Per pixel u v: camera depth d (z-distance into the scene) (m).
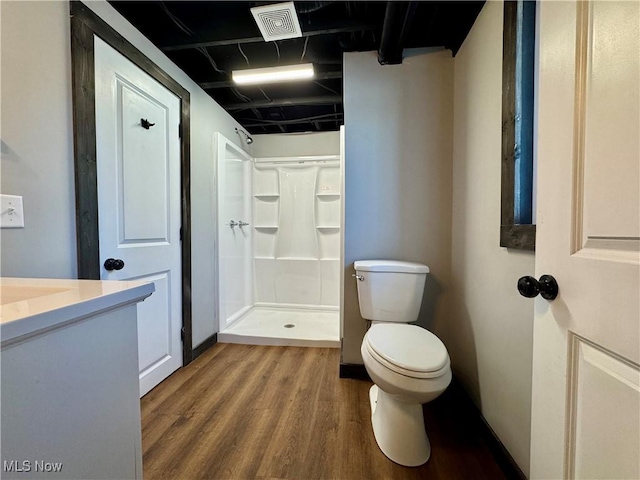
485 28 1.30
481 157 1.34
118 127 1.42
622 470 0.46
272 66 2.05
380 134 1.79
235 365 1.98
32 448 0.44
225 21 1.67
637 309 0.44
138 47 1.55
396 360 1.09
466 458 1.17
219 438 1.26
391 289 1.61
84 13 1.22
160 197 1.73
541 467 0.66
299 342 2.33
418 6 1.42
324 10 1.59
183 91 1.94
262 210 3.34
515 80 1.03
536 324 0.68
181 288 1.94
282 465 1.12
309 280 3.23
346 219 1.82
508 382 1.10
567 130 0.58
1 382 0.40
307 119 2.98
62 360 0.48
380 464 1.13
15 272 1.01
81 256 1.22
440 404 1.56
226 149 2.62
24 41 1.03
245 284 3.10
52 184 1.13
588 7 0.53
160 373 1.73
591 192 0.53
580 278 0.55
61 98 1.15
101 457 0.56
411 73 1.75
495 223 1.20
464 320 1.54
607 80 0.49
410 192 1.77
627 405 0.45
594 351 0.52
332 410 1.46
